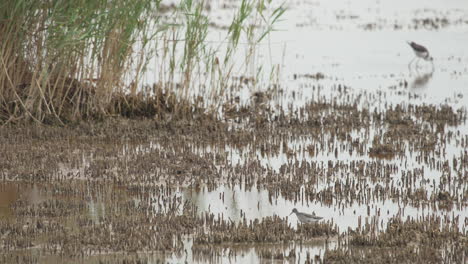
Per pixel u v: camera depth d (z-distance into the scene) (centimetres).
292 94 6162
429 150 4716
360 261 2994
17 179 4006
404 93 6341
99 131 4853
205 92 5756
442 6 11569
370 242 3219
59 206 3597
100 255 3048
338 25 9869
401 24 9931
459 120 5466
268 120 5353
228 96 5941
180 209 3631
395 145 4822
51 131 4769
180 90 5284
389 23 10031
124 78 5194
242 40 8281
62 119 5006
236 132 4991
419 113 5628
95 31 4875
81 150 4516
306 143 4853
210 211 3628
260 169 4225
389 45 8581
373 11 11106
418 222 3384
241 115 5459
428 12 10975
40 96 4888
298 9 11212
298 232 3341
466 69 7350
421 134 5047
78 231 3291
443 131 5162
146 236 3219
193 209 3619
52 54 4753
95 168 4159
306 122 5284
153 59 7056
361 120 5434
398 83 6738
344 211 3653
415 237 3266
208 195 3850
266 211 3650
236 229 3297
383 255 3050
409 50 8312
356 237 3225
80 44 4872
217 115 5372
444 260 3002
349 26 9794
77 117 5044
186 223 3384
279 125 5234
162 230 3306
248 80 6475
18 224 3347
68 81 5150
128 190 3872
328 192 3834
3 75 4809
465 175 4128
